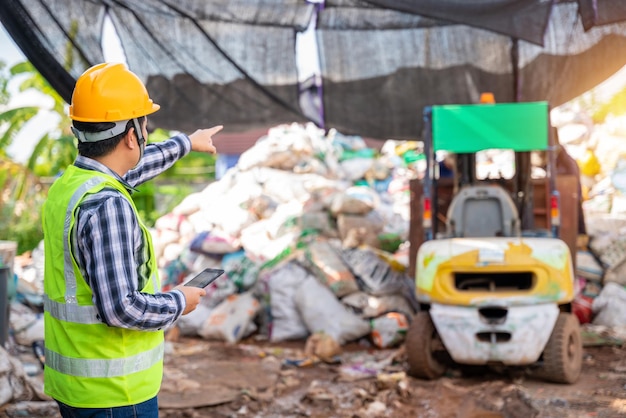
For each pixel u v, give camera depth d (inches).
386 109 258.7
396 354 256.8
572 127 402.3
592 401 201.5
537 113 228.8
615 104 396.8
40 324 254.8
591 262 304.2
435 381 228.8
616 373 231.3
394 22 235.5
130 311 84.8
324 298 288.5
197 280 96.5
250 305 303.4
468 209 238.5
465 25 227.6
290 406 208.5
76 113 91.5
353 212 319.0
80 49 207.6
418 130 263.1
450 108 232.7
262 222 336.2
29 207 458.9
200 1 217.9
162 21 221.6
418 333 226.8
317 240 310.5
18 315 260.5
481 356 216.7
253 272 314.3
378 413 199.2
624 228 313.1
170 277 348.8
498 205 236.4
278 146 390.0
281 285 297.4
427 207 241.1
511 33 226.5
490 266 217.2
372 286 291.4
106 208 86.0
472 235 238.2
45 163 491.8
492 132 230.2
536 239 226.1
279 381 233.6
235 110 248.2
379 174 435.2
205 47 231.9
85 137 91.8
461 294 218.4
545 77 248.2
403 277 304.7
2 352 194.1
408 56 247.4
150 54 225.8
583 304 289.7
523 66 247.8
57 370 91.7
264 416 200.4
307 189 366.0
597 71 239.8
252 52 237.8
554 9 224.1
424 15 218.1
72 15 203.9
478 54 247.1
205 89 241.8
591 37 233.0
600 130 402.6
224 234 333.4
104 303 84.2
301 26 233.8
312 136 434.6
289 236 319.3
